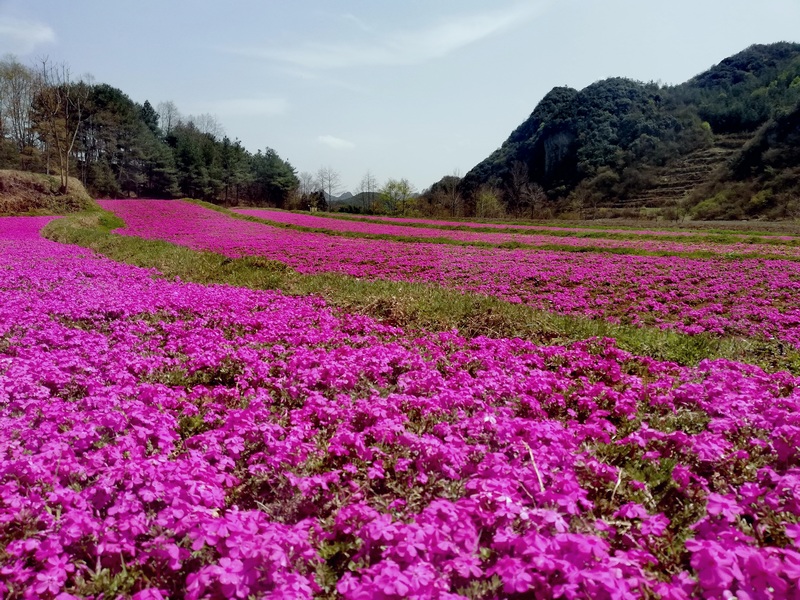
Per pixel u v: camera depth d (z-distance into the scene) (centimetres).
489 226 4750
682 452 495
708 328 1215
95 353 805
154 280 1628
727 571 274
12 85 7756
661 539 362
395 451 498
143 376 739
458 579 313
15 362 716
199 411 621
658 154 10381
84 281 1530
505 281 1869
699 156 10056
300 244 3102
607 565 284
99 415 537
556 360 841
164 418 541
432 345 912
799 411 556
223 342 905
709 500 350
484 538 362
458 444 484
